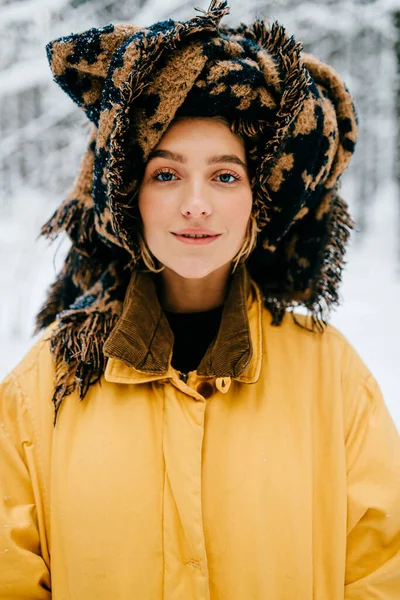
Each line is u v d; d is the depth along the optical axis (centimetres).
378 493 81
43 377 85
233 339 82
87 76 75
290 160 77
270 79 72
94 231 89
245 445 79
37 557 78
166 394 81
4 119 479
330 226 91
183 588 74
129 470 77
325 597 78
